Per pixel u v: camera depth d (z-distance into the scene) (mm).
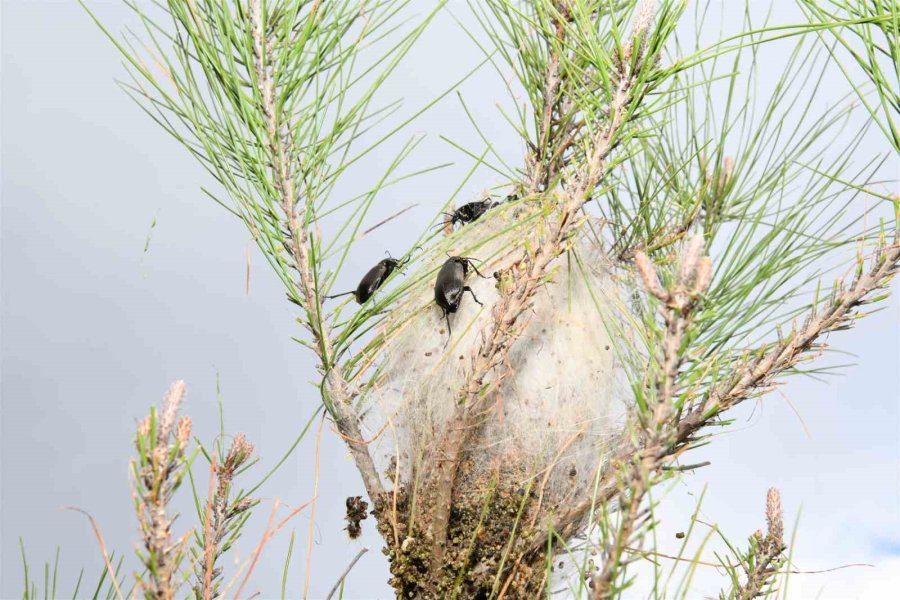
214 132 5445
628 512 5324
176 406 5332
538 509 5445
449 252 5508
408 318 5492
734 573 5402
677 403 5332
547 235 5422
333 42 5445
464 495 5457
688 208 5512
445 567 5445
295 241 5449
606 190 5418
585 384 5477
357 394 5473
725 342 5457
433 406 5477
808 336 5402
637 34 5398
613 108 5410
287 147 5449
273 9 5449
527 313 5480
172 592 5336
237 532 5402
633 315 5480
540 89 5496
